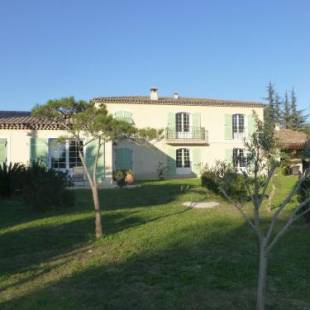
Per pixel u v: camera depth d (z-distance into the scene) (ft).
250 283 19.90
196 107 106.63
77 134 33.83
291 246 26.68
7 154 72.28
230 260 23.80
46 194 44.45
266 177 17.58
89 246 28.25
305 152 17.58
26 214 42.63
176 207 45.37
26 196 45.11
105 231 33.06
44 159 73.10
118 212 42.32
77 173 73.77
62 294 19.06
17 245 28.99
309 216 33.53
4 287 20.31
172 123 104.47
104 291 19.27
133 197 55.98
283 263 22.99
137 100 102.17
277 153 18.11
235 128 109.91
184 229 32.94
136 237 30.48
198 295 18.45
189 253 25.58
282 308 16.97
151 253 25.81
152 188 68.13
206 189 58.34
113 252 26.37
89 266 23.39
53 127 73.05
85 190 65.51
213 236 30.22
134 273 21.76
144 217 39.19
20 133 72.95
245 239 29.09
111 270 22.44
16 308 17.60
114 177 75.72
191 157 106.42
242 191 28.89
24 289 19.97
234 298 18.04
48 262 24.57
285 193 55.36
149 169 102.53
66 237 31.17
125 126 30.83
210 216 38.83
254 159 17.22
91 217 39.60
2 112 89.81
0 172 56.49
